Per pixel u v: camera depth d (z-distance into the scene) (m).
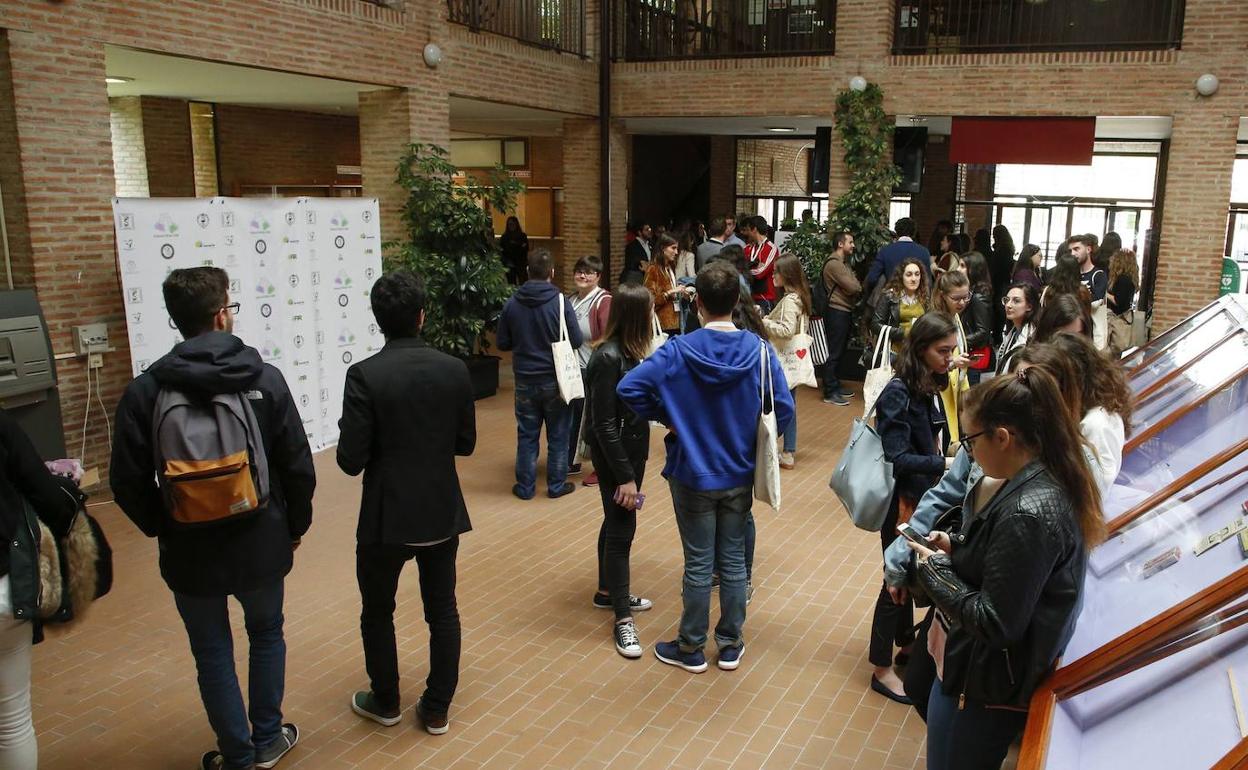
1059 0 13.23
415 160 10.12
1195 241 11.01
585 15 13.29
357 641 4.79
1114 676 2.47
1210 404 4.25
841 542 6.23
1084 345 3.63
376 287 3.73
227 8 7.99
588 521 6.63
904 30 13.06
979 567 2.47
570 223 14.02
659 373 4.16
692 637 4.43
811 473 7.88
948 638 2.59
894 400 3.95
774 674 4.46
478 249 10.50
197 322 3.27
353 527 6.50
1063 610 2.39
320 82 10.09
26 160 6.56
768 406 4.22
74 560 3.16
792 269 7.62
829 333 10.56
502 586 5.49
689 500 4.29
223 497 3.15
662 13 14.14
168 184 12.26
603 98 13.44
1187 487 3.49
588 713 4.12
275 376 3.40
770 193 19.66
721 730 3.99
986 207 17.83
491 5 11.77
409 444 3.64
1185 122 10.86
